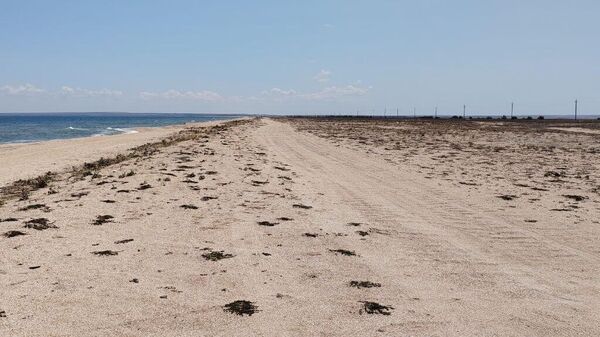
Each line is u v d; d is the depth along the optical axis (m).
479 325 5.54
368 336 5.18
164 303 5.91
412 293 6.53
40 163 23.05
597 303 6.33
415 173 20.08
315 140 41.28
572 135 53.50
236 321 5.46
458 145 37.69
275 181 16.42
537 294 6.62
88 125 121.88
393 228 10.32
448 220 11.29
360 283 6.85
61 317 5.44
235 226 10.02
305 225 10.30
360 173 19.73
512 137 49.59
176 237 9.03
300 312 5.77
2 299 5.92
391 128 72.62
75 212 10.91
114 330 5.15
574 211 12.66
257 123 87.62
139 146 32.28
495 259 8.27
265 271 7.25
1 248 8.12
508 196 14.67
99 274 6.91
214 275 7.00
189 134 45.50
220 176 16.84
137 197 12.73
